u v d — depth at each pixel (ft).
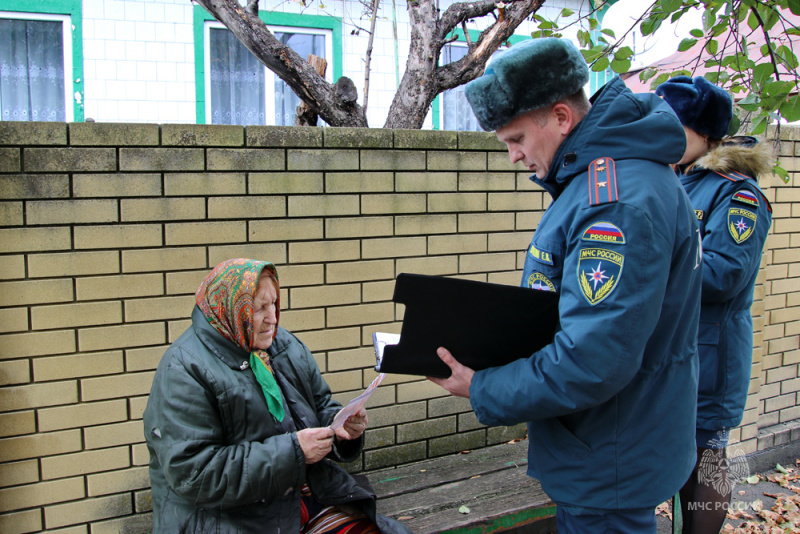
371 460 9.31
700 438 7.67
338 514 6.40
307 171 8.42
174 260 7.82
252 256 8.22
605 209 4.31
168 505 5.76
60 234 7.30
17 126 7.04
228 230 8.06
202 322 5.95
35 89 15.21
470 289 4.52
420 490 8.68
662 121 4.59
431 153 9.23
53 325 7.34
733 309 7.58
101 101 15.37
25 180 7.13
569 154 4.70
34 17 14.90
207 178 7.89
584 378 4.17
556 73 4.44
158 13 15.71
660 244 4.24
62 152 7.24
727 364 7.52
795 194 12.19
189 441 5.49
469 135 9.48
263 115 17.31
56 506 7.48
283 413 6.15
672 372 4.88
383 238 9.02
